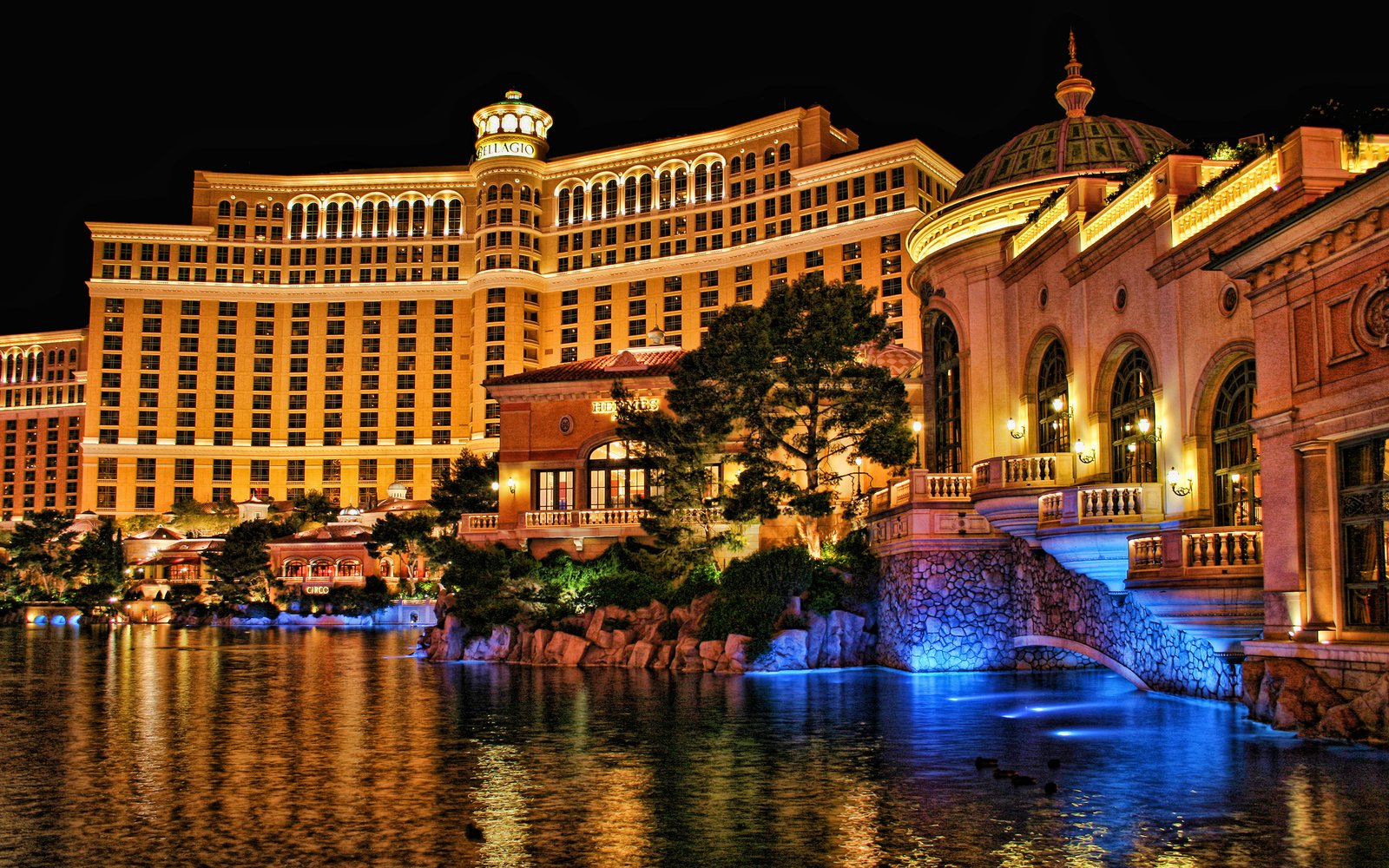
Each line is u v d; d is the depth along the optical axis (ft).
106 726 72.79
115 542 342.44
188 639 214.69
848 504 135.03
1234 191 78.13
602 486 161.79
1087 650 94.22
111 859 37.88
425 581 311.88
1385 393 57.06
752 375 127.65
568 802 46.37
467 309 526.57
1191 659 79.10
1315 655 62.23
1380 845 37.96
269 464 525.34
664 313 492.54
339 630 263.08
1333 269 61.36
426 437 519.60
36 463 620.08
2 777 53.16
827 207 462.19
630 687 96.43
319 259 534.78
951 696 85.56
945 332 125.18
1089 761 54.29
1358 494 60.75
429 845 39.40
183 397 523.29
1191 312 82.48
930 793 47.42
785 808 44.78
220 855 38.37
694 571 134.62
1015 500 97.25
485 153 522.88
